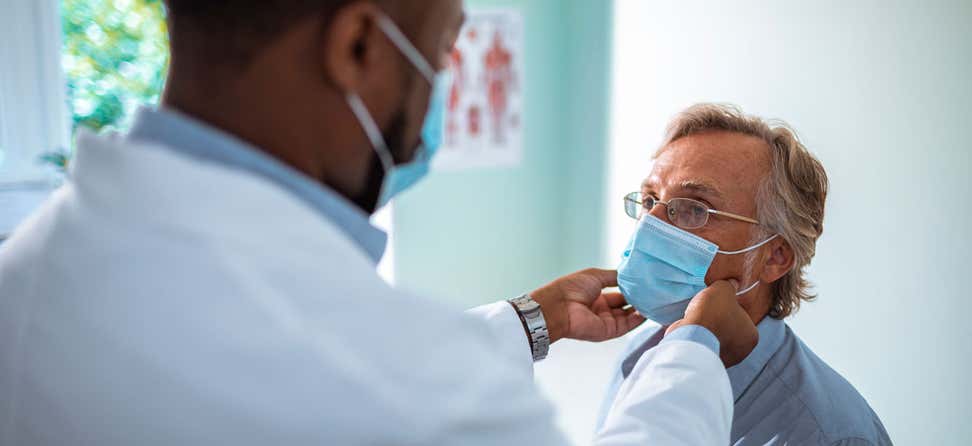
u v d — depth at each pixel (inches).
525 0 159.3
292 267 25.0
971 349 96.6
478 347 27.9
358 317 25.2
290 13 26.2
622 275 56.7
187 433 24.3
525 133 165.3
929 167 99.2
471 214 162.2
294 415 23.9
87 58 146.0
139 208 25.3
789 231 54.6
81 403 25.2
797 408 52.0
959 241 96.7
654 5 141.3
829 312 114.7
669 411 34.9
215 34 26.5
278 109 27.3
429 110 31.0
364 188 30.8
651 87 144.0
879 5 103.0
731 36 125.3
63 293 25.9
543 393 29.8
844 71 108.4
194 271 24.6
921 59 98.7
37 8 134.9
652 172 57.5
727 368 48.9
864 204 107.9
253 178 25.8
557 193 172.1
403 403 24.3
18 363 26.4
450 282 162.4
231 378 24.1
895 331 105.8
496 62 158.4
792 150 54.9
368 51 27.8
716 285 45.4
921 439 104.0
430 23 29.4
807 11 112.7
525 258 171.0
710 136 56.1
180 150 26.9
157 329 24.5
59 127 141.0
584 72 161.3
